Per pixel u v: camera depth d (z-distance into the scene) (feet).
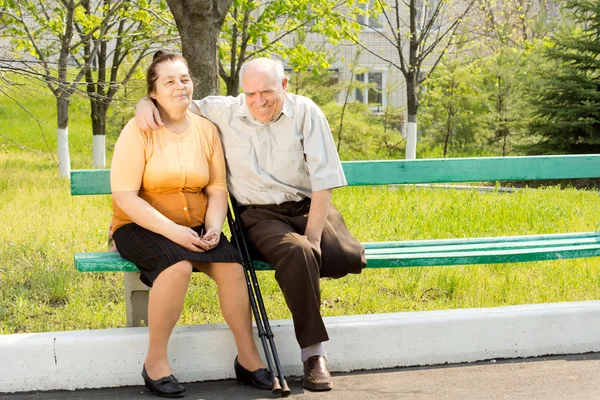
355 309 15.84
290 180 12.87
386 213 25.12
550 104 49.19
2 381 11.66
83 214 26.20
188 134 12.28
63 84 25.91
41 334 11.95
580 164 16.16
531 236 15.33
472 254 13.38
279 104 12.47
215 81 22.57
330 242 12.39
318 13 46.57
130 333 11.99
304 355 11.81
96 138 50.34
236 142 12.82
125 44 49.47
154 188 12.06
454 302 16.35
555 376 12.32
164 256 11.25
